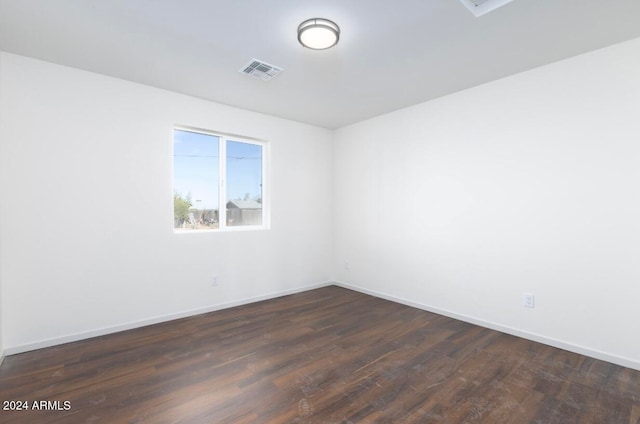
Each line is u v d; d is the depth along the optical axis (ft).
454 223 10.86
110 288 9.45
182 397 6.28
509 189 9.51
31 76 8.28
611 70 7.72
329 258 15.55
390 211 12.97
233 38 7.32
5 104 7.98
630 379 6.98
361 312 11.51
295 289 14.12
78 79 8.91
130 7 6.19
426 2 6.04
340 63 8.57
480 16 6.50
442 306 11.23
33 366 7.43
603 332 7.87
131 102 9.77
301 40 7.14
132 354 8.09
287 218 13.82
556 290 8.62
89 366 7.45
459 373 7.24
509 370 7.38
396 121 12.67
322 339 9.11
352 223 14.65
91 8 6.21
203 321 10.51
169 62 8.52
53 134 8.57
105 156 9.35
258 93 10.71
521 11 6.33
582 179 8.19
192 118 11.02
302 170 14.33
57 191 8.64
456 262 10.82
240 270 12.34
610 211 7.77
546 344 8.75
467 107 10.45
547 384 6.80
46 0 5.94
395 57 8.23
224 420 5.62
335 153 15.44
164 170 10.43
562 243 8.52
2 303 7.88
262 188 13.41
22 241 8.17
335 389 6.59
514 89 9.36
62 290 8.71
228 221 12.44
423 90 10.53
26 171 8.22
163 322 10.38
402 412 5.88
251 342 8.88
